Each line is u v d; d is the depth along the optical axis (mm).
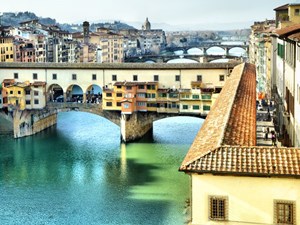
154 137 118375
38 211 69875
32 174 88562
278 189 32562
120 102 116062
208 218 33750
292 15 92938
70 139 118000
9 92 119250
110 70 119188
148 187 79438
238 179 33000
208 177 33438
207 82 115750
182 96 115000
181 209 69312
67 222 65750
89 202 73000
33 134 123062
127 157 99750
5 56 176125
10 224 65250
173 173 87188
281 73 77188
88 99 141250
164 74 117125
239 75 82875
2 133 125250
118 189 78938
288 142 62844
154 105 116625
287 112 64062
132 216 67125
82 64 120625
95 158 99562
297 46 52750
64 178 85812
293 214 32500
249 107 54812
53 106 121812
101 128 132625
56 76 121625
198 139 40812
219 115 49562
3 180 84812
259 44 157625
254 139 40625
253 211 33031
